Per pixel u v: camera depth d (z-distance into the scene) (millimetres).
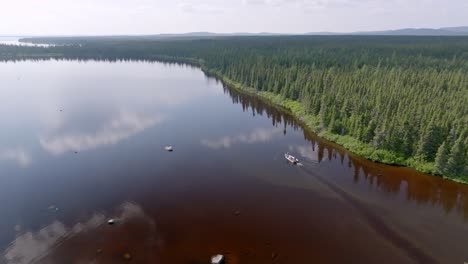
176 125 90562
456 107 73375
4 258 39312
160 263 39000
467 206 52469
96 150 71812
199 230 45375
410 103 78188
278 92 121875
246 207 51094
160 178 59469
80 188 55406
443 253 41938
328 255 41219
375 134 70625
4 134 80625
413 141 66625
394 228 46844
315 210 50688
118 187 56031
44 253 40156
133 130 85625
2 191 54094
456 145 58500
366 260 40531
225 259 39969
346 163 67125
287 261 40000
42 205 50250
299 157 69875
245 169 63719
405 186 58219
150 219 47500
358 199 53938
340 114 82750
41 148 72375
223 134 83875
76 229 44812
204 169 63406
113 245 41844
